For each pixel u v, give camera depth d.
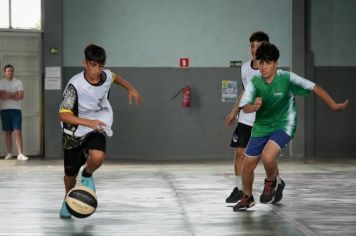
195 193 12.00
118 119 22.89
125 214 9.47
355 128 23.72
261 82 9.24
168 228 8.30
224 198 11.26
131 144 22.95
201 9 23.09
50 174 16.00
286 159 22.09
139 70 22.98
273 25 23.33
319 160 21.61
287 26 23.38
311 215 9.31
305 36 23.58
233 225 8.50
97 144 8.60
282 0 23.31
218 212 9.62
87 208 8.35
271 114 9.45
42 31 22.66
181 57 23.08
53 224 8.63
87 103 8.66
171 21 23.03
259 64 9.12
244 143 10.43
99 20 22.83
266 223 8.65
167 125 23.05
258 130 9.54
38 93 22.83
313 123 23.53
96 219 9.02
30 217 9.20
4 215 9.40
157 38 23.02
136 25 22.95
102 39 22.86
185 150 23.08
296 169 17.83
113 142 22.89
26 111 22.70
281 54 23.39
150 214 9.46
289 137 9.45
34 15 22.67
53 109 22.44
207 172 16.69
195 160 22.27
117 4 22.91
